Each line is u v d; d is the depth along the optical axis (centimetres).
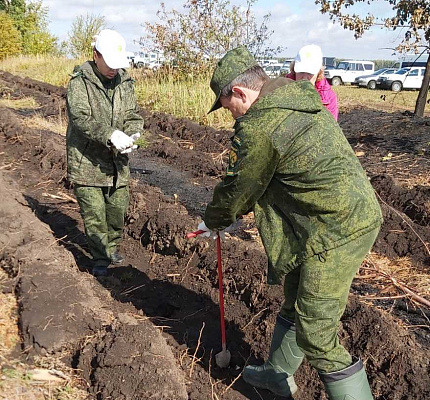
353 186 264
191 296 487
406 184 761
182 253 547
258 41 1638
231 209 294
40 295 403
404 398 343
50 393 327
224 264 495
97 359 343
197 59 1630
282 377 340
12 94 1650
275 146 263
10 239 504
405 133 1059
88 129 438
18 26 4012
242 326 430
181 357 387
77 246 582
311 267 268
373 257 564
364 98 2097
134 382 324
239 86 284
